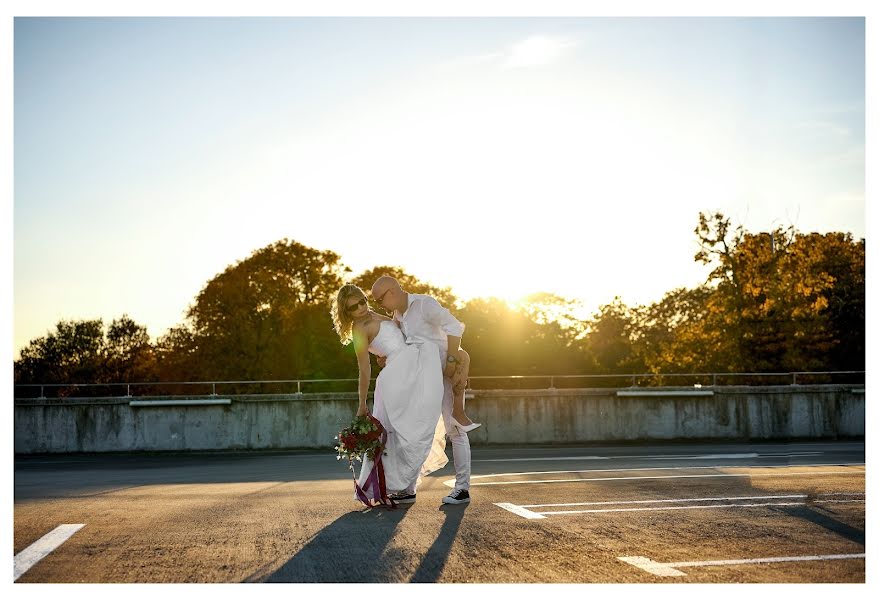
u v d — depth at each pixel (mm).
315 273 48562
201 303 43375
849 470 10727
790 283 34344
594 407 21281
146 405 20547
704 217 35125
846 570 4617
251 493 9148
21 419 20250
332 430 20875
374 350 7379
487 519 6457
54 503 8219
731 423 21672
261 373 42156
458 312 53219
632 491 8367
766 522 6234
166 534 6031
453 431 7527
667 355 38000
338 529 6098
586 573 4574
